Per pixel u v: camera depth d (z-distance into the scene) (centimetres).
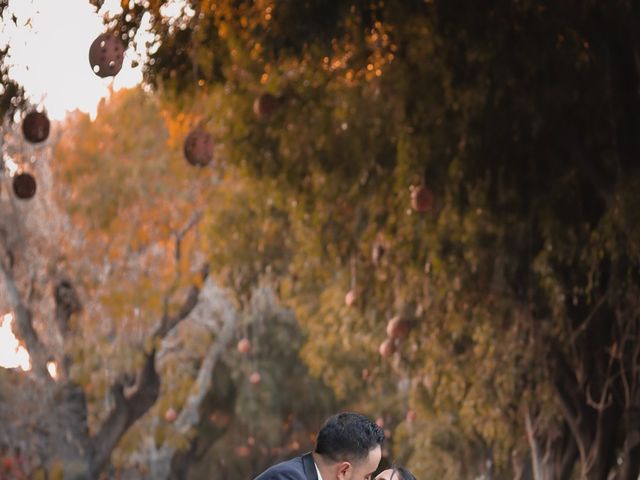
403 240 1695
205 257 2861
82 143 2789
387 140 1628
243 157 1688
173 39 1198
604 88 1260
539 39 1188
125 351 2861
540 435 2103
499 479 2852
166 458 3600
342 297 2458
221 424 4447
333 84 1579
